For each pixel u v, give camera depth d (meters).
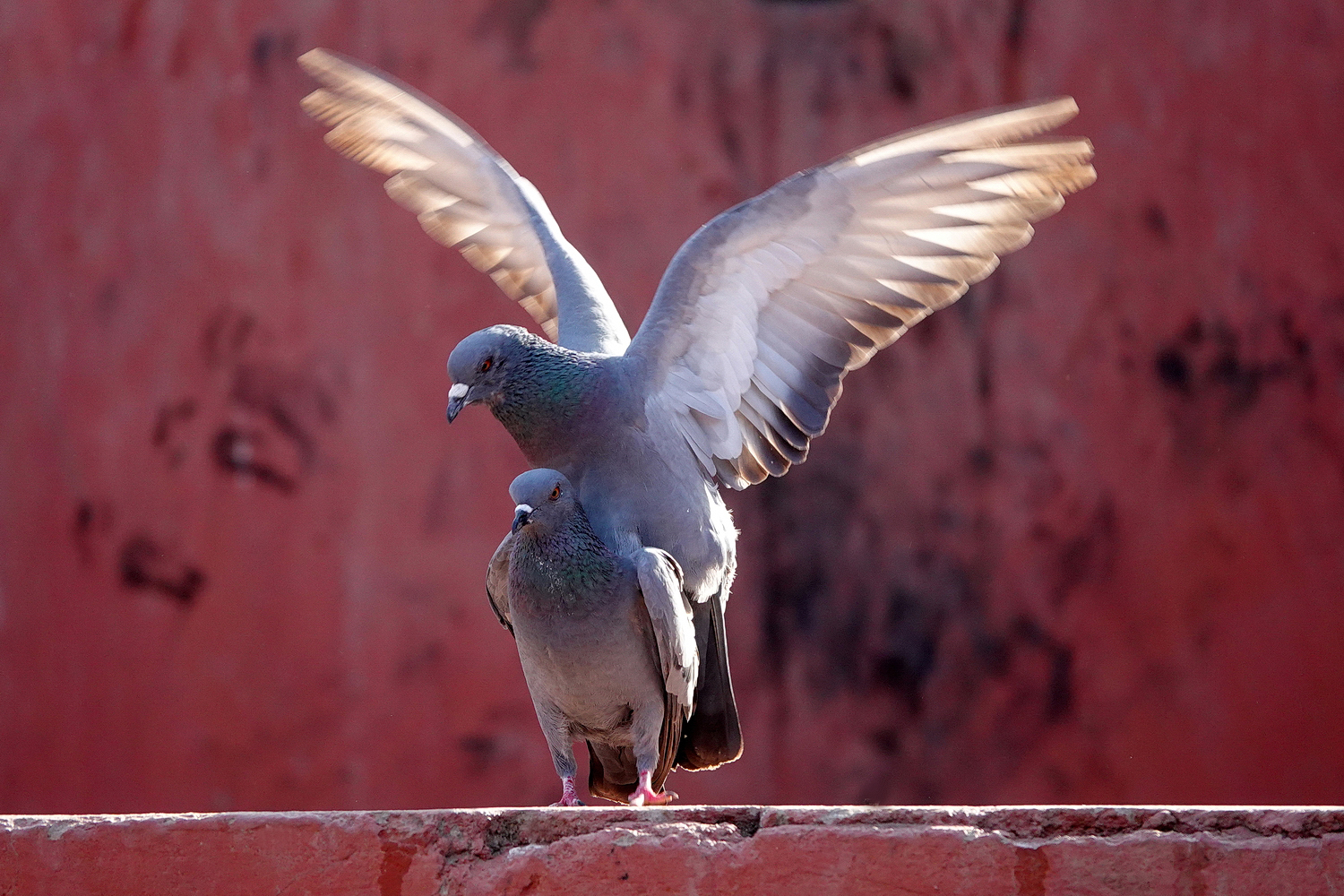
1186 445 17.33
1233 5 17.59
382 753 16.53
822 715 17.19
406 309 17.02
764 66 17.77
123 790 16.55
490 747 16.55
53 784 16.59
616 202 17.39
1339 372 17.28
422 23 17.27
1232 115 17.52
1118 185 17.55
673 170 17.48
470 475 16.84
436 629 16.67
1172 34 17.61
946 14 17.88
